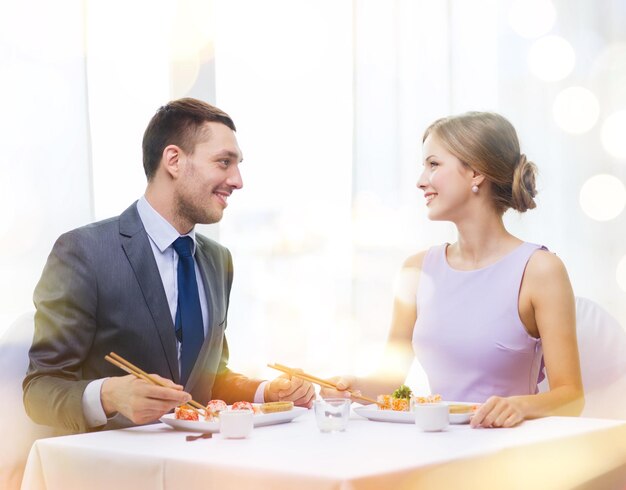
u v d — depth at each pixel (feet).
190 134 5.86
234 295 8.65
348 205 9.07
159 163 5.87
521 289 6.05
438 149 6.32
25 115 7.29
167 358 5.56
